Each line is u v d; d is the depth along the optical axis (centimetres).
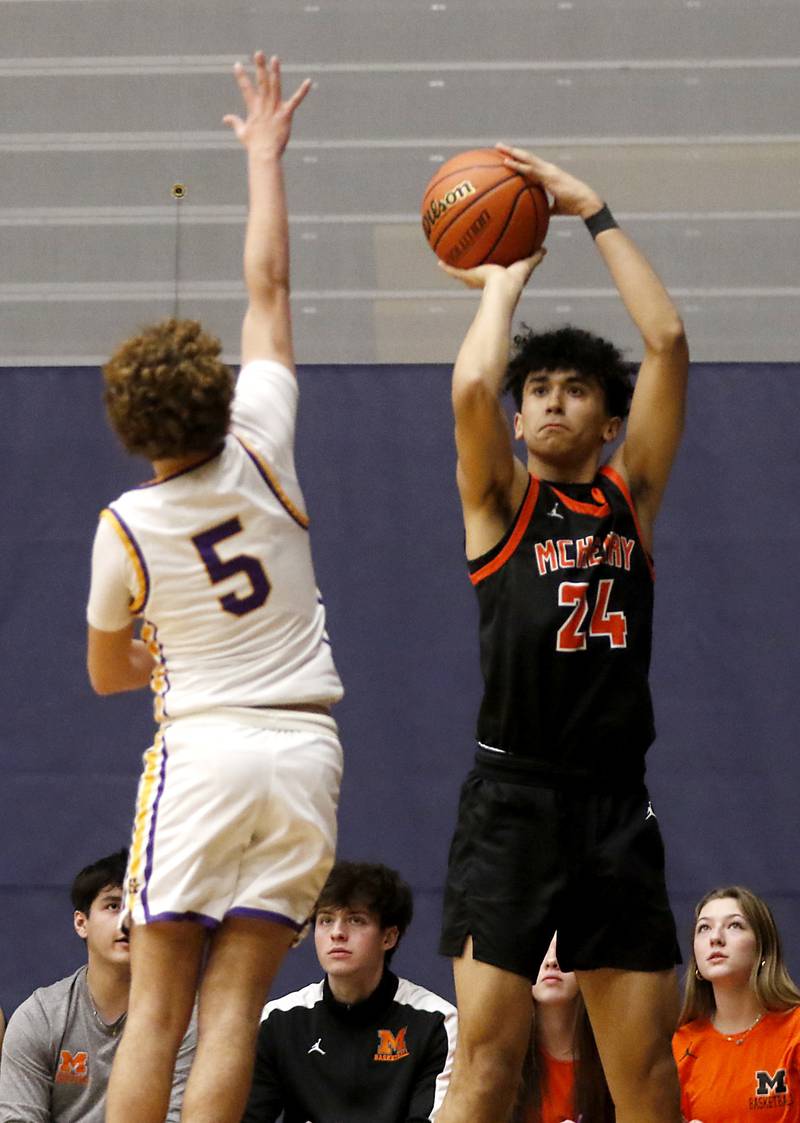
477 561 842
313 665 757
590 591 823
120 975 1123
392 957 1284
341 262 1462
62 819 1337
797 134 1477
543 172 915
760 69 1487
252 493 755
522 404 896
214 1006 724
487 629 835
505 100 1485
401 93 1487
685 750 1342
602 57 1492
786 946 1303
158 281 1462
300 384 1406
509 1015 806
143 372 732
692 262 1459
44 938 1317
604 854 811
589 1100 1073
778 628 1359
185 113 1488
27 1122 1096
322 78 1488
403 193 1473
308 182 1474
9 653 1363
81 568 1378
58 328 1453
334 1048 1127
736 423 1395
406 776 1339
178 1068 1085
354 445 1395
